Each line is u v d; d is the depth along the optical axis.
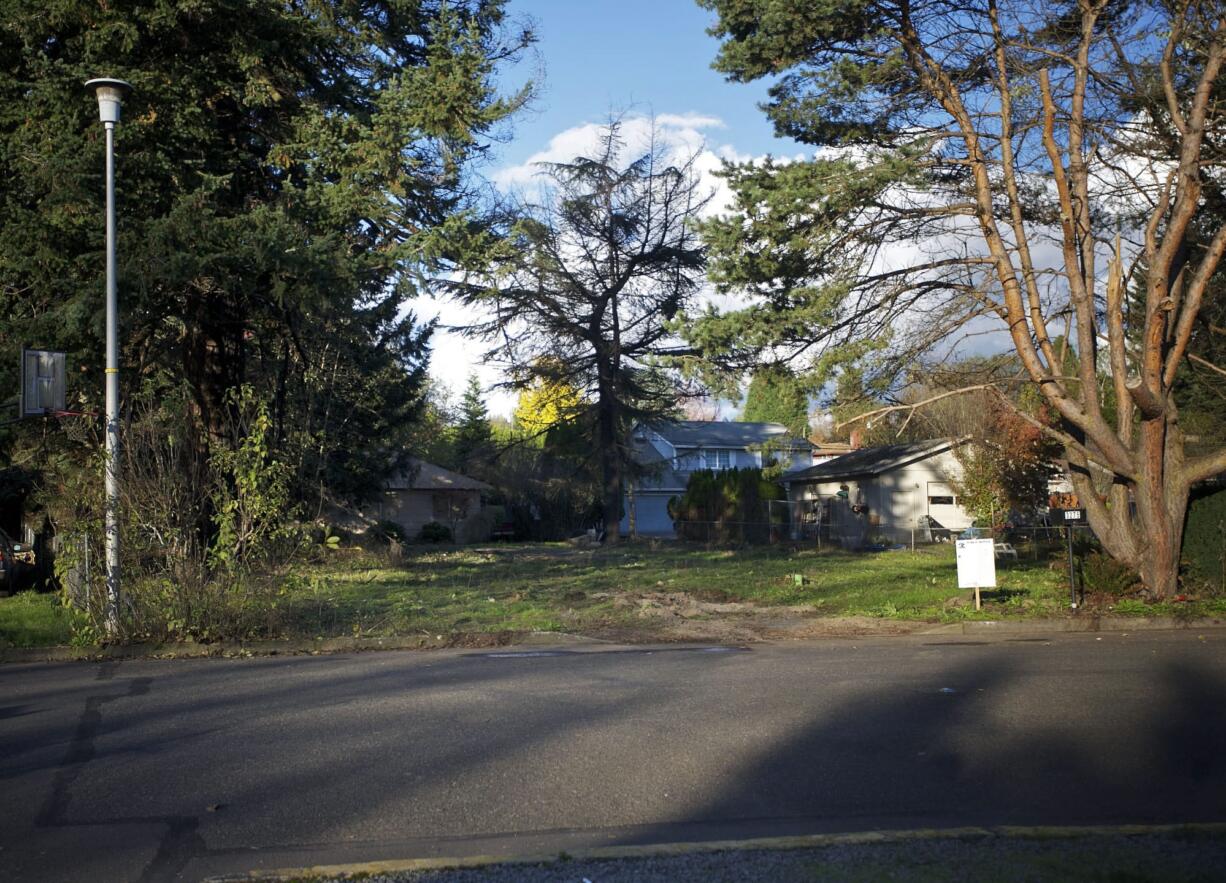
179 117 17.00
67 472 17.94
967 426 35.53
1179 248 18.02
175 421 16.69
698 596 20.53
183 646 13.88
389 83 18.16
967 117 18.17
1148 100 17.56
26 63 16.38
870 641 14.99
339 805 6.62
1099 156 18.28
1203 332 20.58
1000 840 5.70
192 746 8.20
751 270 17.78
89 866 5.59
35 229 15.30
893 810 6.45
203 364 20.50
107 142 14.20
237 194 19.06
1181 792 6.75
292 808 6.57
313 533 16.17
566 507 57.88
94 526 13.96
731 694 10.16
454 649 14.57
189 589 14.07
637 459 52.75
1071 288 18.00
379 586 23.28
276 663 12.96
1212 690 10.12
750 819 6.30
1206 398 25.06
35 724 9.13
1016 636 15.47
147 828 6.21
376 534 40.53
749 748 7.93
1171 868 5.23
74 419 17.36
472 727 8.75
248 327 21.77
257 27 17.42
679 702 9.77
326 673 11.98
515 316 43.53
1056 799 6.64
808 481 46.19
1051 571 23.00
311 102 18.80
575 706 9.64
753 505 44.41
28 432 18.48
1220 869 5.21
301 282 16.70
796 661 12.59
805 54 18.00
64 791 6.98
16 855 5.77
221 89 18.17
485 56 18.38
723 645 14.77
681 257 43.72
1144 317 18.39
